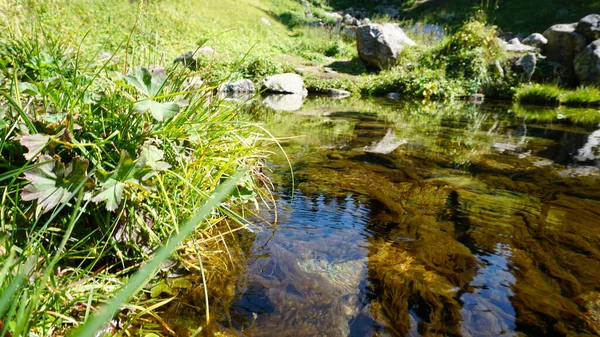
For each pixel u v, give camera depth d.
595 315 1.32
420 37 14.90
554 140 4.70
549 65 10.90
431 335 1.21
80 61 1.84
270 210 2.19
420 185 2.76
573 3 19.17
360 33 12.68
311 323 1.25
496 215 2.21
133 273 1.40
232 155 1.91
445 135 4.91
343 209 2.25
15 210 1.14
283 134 4.62
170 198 1.60
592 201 2.48
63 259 1.28
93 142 1.43
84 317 1.08
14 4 2.25
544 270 1.60
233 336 1.17
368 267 1.60
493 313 1.32
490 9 21.34
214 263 1.59
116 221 1.36
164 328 1.19
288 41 17.92
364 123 5.78
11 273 0.93
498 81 10.34
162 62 2.10
